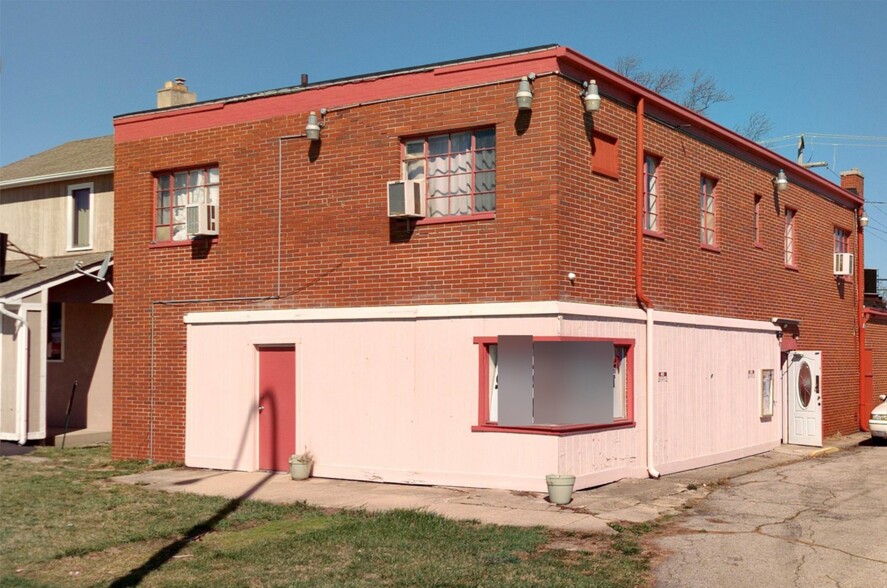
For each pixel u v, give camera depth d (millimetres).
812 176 22891
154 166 17422
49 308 22422
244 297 16219
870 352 27406
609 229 14617
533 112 13570
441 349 14086
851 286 26031
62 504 12508
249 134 16297
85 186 22438
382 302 14742
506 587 8367
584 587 8383
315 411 15250
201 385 16562
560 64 13531
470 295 13945
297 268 15664
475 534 10453
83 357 21750
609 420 14203
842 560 9586
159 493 13484
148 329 17359
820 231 23922
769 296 20609
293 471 14852
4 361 19234
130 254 17641
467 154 14305
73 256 22188
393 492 13500
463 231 14062
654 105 16078
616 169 14867
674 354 16297
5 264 21281
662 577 8891
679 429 16359
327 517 11555
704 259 17734
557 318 13188
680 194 16922
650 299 15695
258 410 15992
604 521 11297
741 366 19047
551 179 13352
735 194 19172
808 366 21172
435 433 14070
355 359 14875
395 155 14766
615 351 14930
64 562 9398
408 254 14523
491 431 13578
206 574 8898
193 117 16953
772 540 10477
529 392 13281
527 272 13492
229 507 12266
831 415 24172
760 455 19391
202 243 16766
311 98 15609
